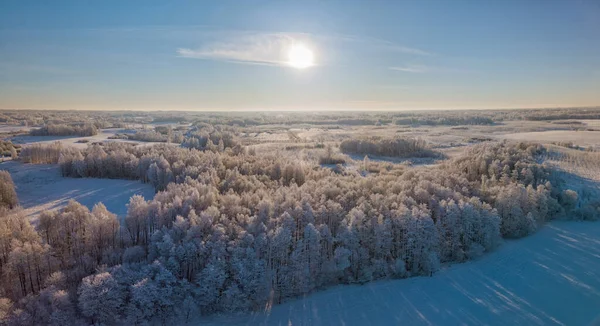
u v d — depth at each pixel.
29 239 25.28
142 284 22.11
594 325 23.83
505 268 30.77
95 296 21.48
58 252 26.56
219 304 24.31
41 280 23.94
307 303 25.73
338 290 27.42
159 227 29.73
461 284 28.36
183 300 23.36
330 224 31.14
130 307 21.92
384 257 29.80
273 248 26.03
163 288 22.64
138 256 26.20
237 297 24.14
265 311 24.75
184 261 25.11
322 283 27.83
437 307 25.48
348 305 25.58
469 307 25.53
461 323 23.94
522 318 24.48
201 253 25.38
